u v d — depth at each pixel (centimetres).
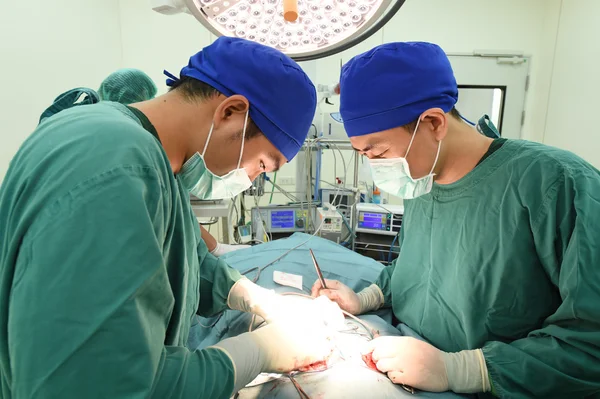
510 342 86
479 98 291
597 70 227
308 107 73
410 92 84
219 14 71
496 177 85
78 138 47
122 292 42
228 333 108
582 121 239
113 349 41
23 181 46
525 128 297
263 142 70
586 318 67
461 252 91
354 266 151
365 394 78
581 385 70
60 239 41
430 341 102
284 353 77
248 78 65
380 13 68
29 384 39
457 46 285
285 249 164
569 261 69
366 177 202
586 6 235
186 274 68
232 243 205
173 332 67
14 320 40
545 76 276
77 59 229
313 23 74
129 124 52
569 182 73
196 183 73
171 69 292
